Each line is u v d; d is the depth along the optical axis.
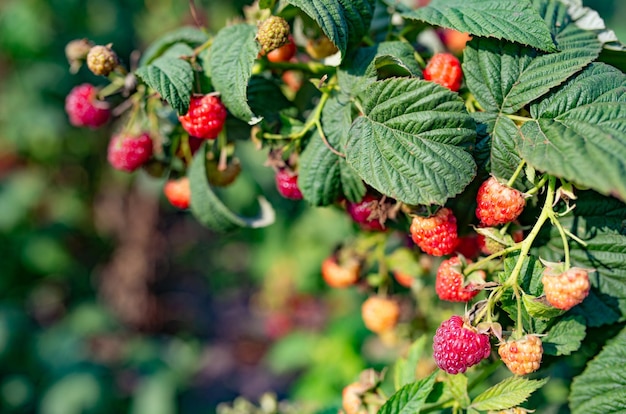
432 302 0.54
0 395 1.11
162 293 1.59
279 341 1.29
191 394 1.41
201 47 0.47
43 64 1.26
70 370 1.16
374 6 0.45
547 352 0.43
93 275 1.47
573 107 0.42
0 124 1.33
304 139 0.47
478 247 0.46
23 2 1.23
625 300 0.44
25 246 1.33
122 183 1.37
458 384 0.45
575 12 0.46
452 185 0.41
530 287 0.42
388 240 0.56
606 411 0.44
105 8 1.25
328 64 0.46
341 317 1.04
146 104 0.49
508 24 0.43
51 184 1.40
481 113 0.43
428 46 0.52
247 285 1.77
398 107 0.42
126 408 1.16
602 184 0.39
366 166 0.42
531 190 0.42
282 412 0.55
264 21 0.44
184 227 1.63
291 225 1.26
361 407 0.47
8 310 1.24
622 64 0.46
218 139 0.50
